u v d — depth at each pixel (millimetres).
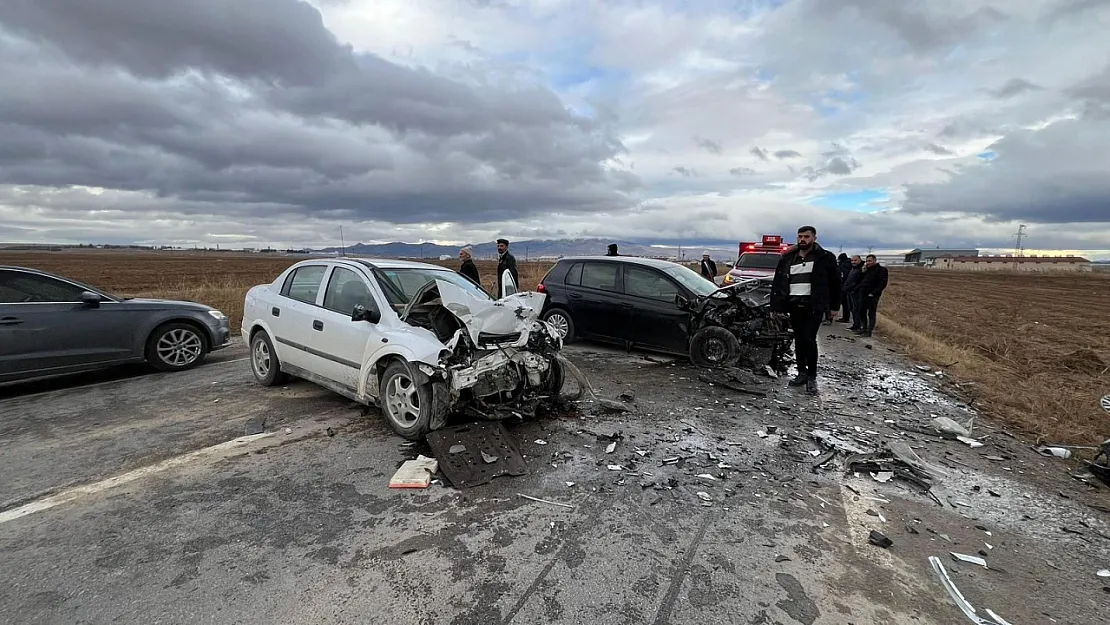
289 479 3664
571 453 4219
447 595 2439
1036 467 4223
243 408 5246
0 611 2285
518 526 3084
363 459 4020
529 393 5020
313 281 5734
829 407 5734
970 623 2348
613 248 9789
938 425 5051
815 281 6484
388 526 3057
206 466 3865
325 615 2295
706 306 7562
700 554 2828
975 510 3461
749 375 6988
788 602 2447
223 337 7453
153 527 3000
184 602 2365
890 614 2391
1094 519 3371
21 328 5625
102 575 2553
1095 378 7730
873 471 4031
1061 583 2684
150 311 6664
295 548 2811
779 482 3811
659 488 3635
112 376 6605
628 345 8367
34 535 2902
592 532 3027
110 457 4012
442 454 3932
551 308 9211
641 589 2512
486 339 4637
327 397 5645
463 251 9938
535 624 2260
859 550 2924
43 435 4477
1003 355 9828
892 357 8727
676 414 5316
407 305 4867
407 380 4461
